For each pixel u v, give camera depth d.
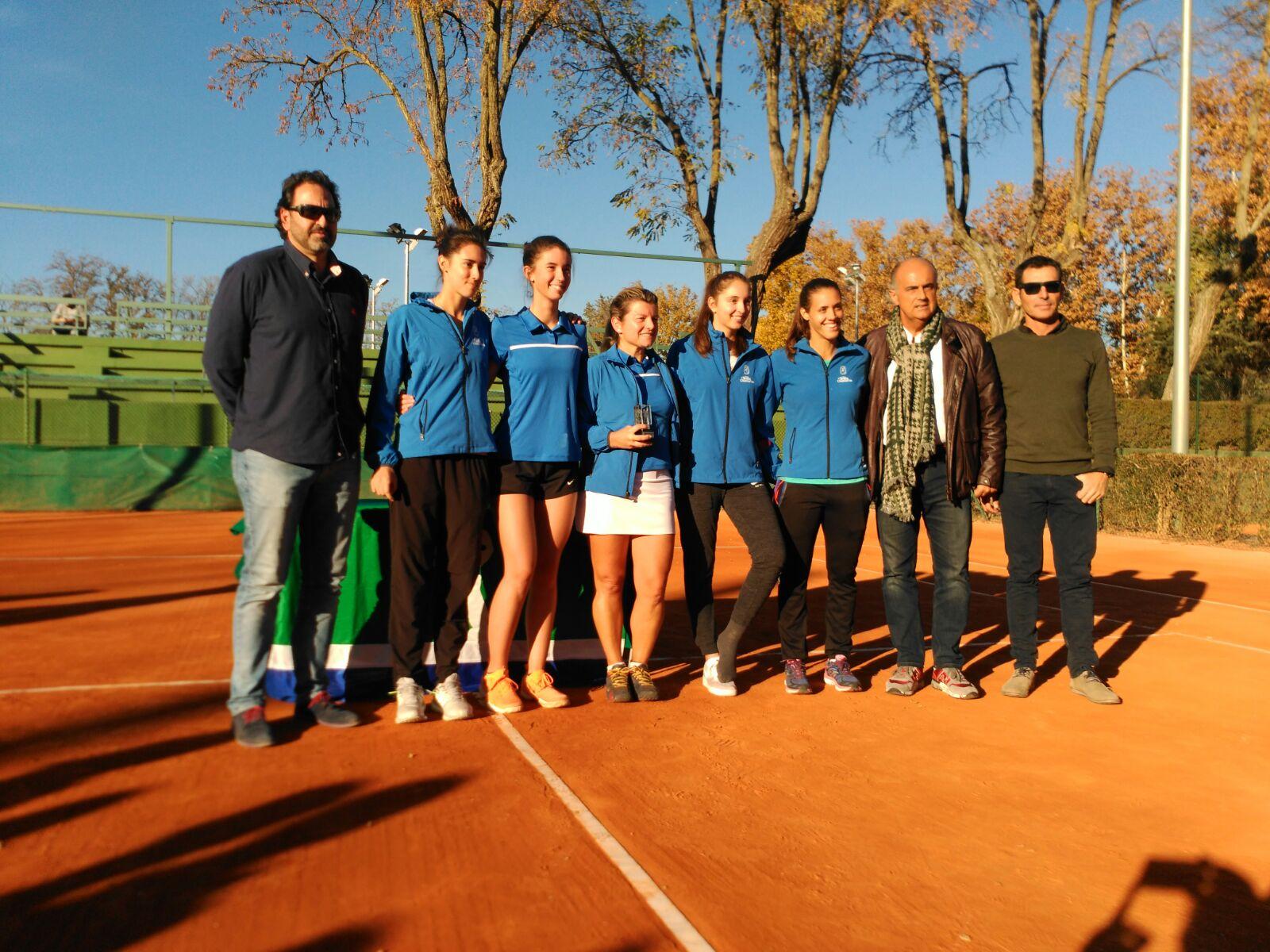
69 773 3.63
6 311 22.28
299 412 3.95
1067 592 5.04
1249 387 28.92
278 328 3.91
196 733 4.13
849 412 4.97
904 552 5.05
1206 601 8.16
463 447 4.28
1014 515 5.04
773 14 18.62
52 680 4.97
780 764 3.90
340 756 3.87
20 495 16.67
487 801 3.43
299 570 4.73
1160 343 45.66
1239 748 4.21
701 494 4.88
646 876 2.89
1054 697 5.02
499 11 18.17
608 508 4.64
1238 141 25.11
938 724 4.49
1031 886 2.90
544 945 2.51
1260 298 41.41
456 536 4.37
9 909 2.61
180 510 17.17
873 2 18.97
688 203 20.31
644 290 4.72
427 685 4.53
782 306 48.47
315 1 18.22
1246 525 12.73
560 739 4.17
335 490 4.18
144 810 3.29
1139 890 2.89
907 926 2.66
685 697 4.90
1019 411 5.01
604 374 4.67
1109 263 50.53
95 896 2.69
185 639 6.04
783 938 2.58
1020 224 49.22
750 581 4.79
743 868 2.97
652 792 3.57
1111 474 4.91
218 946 2.46
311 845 3.04
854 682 5.02
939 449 4.94
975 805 3.51
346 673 4.79
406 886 2.80
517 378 4.48
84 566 9.50
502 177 18.73
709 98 20.12
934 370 4.90
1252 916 2.75
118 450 16.98
